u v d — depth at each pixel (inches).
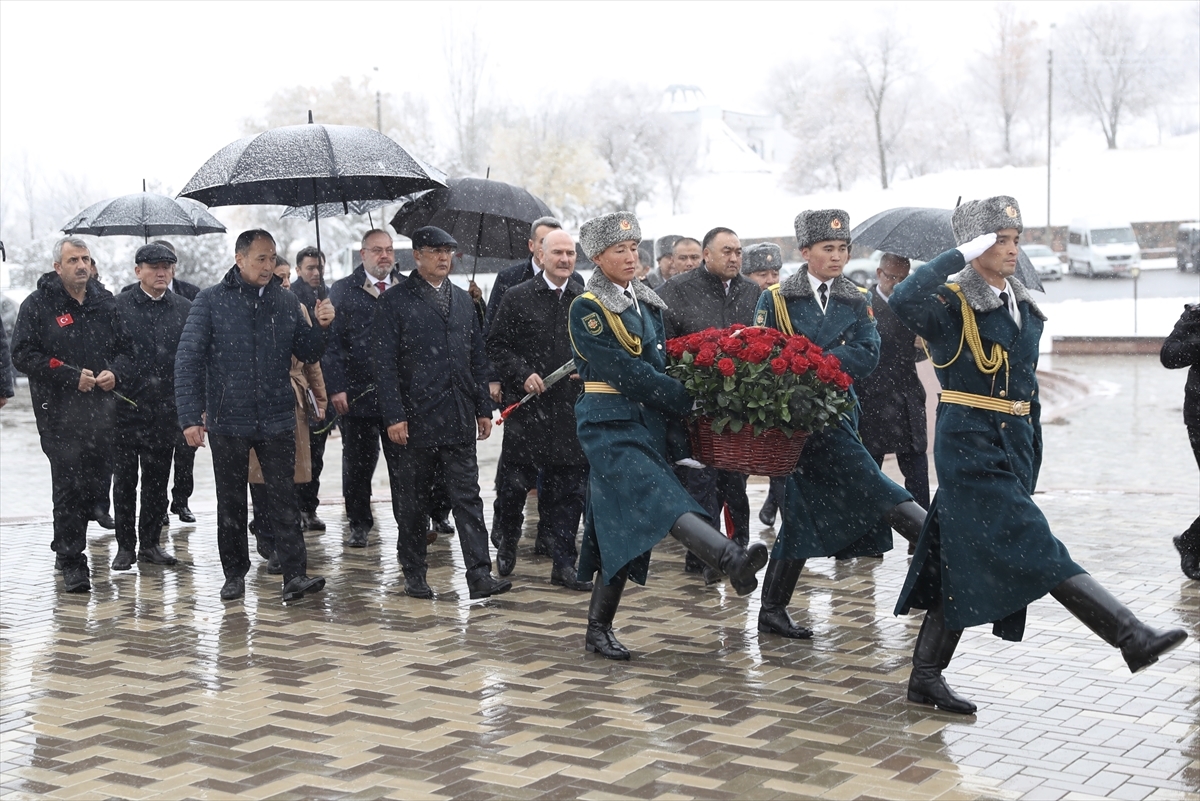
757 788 171.5
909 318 203.3
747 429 221.6
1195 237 1955.0
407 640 254.7
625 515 222.1
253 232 288.4
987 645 245.3
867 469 235.9
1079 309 1612.9
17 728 202.4
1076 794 169.0
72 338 310.7
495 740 192.5
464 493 290.7
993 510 197.8
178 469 398.6
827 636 254.1
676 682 222.5
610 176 2659.9
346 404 348.5
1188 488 467.5
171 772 181.5
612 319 226.2
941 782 173.3
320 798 170.4
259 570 330.3
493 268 494.6
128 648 252.1
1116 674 225.6
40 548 365.1
